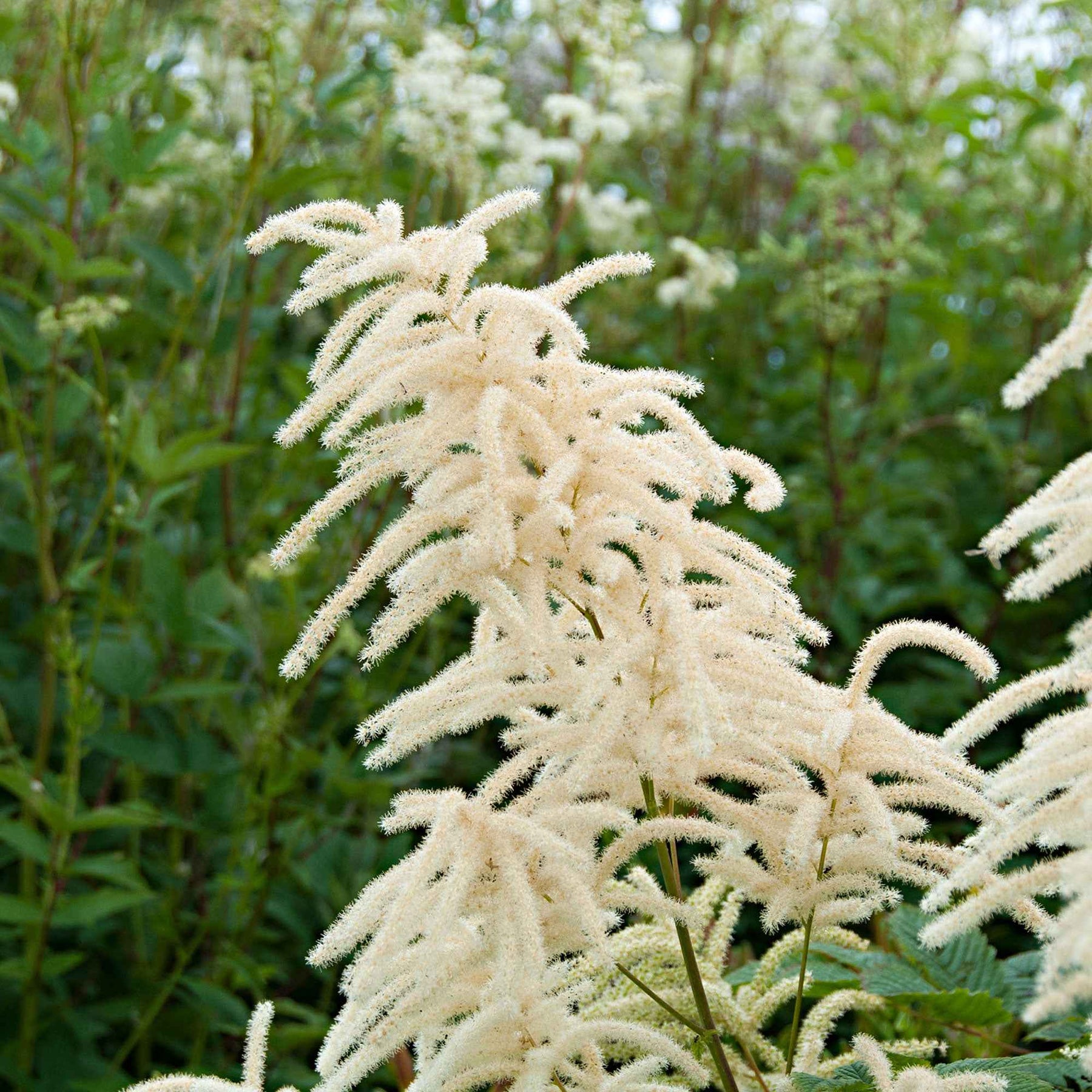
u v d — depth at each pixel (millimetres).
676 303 7402
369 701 4887
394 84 5637
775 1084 2232
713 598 2168
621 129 5848
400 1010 1973
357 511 4867
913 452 7094
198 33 7195
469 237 2064
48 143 4961
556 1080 2154
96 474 6363
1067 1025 2547
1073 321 1735
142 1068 4438
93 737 4496
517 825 1936
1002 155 6680
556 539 2051
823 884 2094
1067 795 1731
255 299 5816
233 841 4465
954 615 5945
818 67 8734
